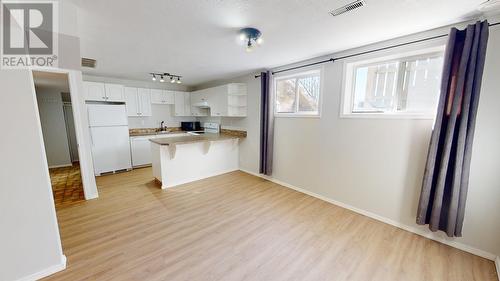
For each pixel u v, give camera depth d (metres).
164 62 3.35
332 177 3.01
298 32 2.12
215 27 2.02
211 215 2.63
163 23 1.94
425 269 1.75
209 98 4.94
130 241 2.06
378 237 2.19
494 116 1.75
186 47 2.60
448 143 1.85
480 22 1.68
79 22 1.91
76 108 2.79
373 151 2.55
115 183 3.80
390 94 2.48
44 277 1.60
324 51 2.75
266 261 1.82
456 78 1.82
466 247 1.97
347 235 2.23
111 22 1.91
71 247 1.95
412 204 2.28
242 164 4.68
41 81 3.85
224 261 1.81
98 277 1.61
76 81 2.73
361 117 2.61
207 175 4.21
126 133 4.57
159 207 2.83
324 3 1.57
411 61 2.31
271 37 2.26
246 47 2.31
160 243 2.04
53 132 4.90
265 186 3.71
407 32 2.12
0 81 1.36
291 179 3.61
